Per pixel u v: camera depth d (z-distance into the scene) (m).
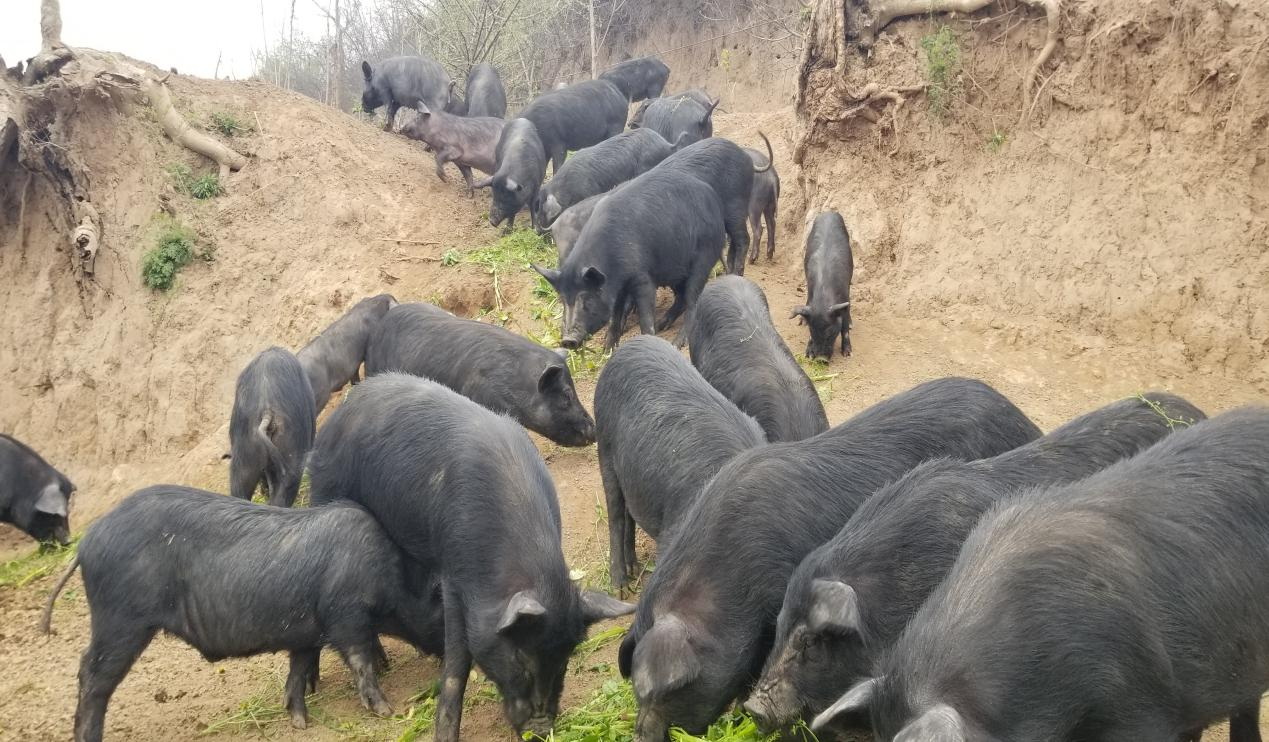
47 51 16.69
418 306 10.82
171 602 7.23
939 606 4.62
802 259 12.75
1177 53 10.16
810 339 10.40
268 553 7.20
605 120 17.06
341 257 15.26
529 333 12.41
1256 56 9.70
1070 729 4.44
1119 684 4.45
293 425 9.94
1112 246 10.30
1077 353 10.12
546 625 6.16
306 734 7.33
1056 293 10.46
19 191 16.42
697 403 7.39
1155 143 10.32
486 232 15.41
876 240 11.68
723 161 11.77
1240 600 4.73
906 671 4.46
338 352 11.53
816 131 12.47
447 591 6.78
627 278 11.06
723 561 5.79
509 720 6.38
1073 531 4.66
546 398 9.67
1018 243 10.83
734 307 8.90
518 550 6.46
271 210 16.22
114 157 16.47
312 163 16.42
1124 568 4.56
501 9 22.47
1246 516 4.84
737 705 5.95
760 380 8.08
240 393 9.99
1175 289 9.88
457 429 7.21
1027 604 4.48
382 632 7.50
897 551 5.37
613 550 8.12
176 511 7.30
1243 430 5.11
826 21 12.27
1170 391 9.48
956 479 5.62
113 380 15.33
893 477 6.25
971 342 10.55
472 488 6.80
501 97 19.84
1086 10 10.61
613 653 7.40
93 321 15.90
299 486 10.05
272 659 8.71
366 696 7.38
